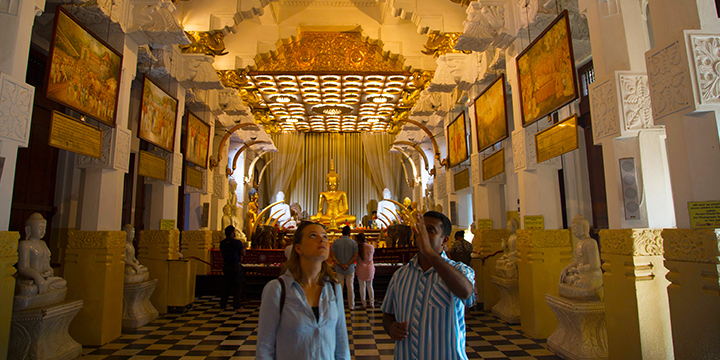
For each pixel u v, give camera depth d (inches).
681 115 128.1
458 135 386.0
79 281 214.8
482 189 339.0
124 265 236.2
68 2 202.4
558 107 205.6
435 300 82.9
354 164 838.5
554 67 208.5
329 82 497.0
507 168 355.6
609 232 163.6
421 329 82.4
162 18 237.0
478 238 339.9
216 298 378.6
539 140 232.1
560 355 191.3
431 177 614.2
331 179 794.2
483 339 223.9
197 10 295.0
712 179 121.1
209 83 326.3
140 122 256.5
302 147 839.1
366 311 305.1
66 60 182.5
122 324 252.1
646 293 149.6
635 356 149.2
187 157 349.1
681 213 128.6
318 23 395.5
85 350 204.8
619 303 157.6
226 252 320.2
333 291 87.7
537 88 227.0
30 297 170.7
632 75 163.6
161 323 270.5
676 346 126.7
